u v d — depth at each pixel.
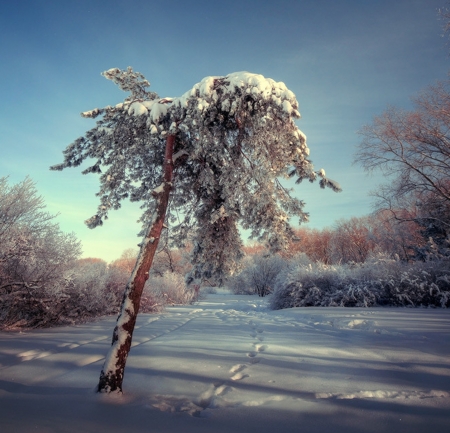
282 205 5.89
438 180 18.47
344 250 45.88
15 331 7.71
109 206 6.66
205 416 2.76
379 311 11.58
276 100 4.67
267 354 5.01
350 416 2.73
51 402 3.11
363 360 4.65
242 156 5.96
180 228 7.37
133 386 3.57
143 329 8.29
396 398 3.13
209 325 9.09
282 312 13.75
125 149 6.17
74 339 6.78
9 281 7.93
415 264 16.66
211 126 5.48
